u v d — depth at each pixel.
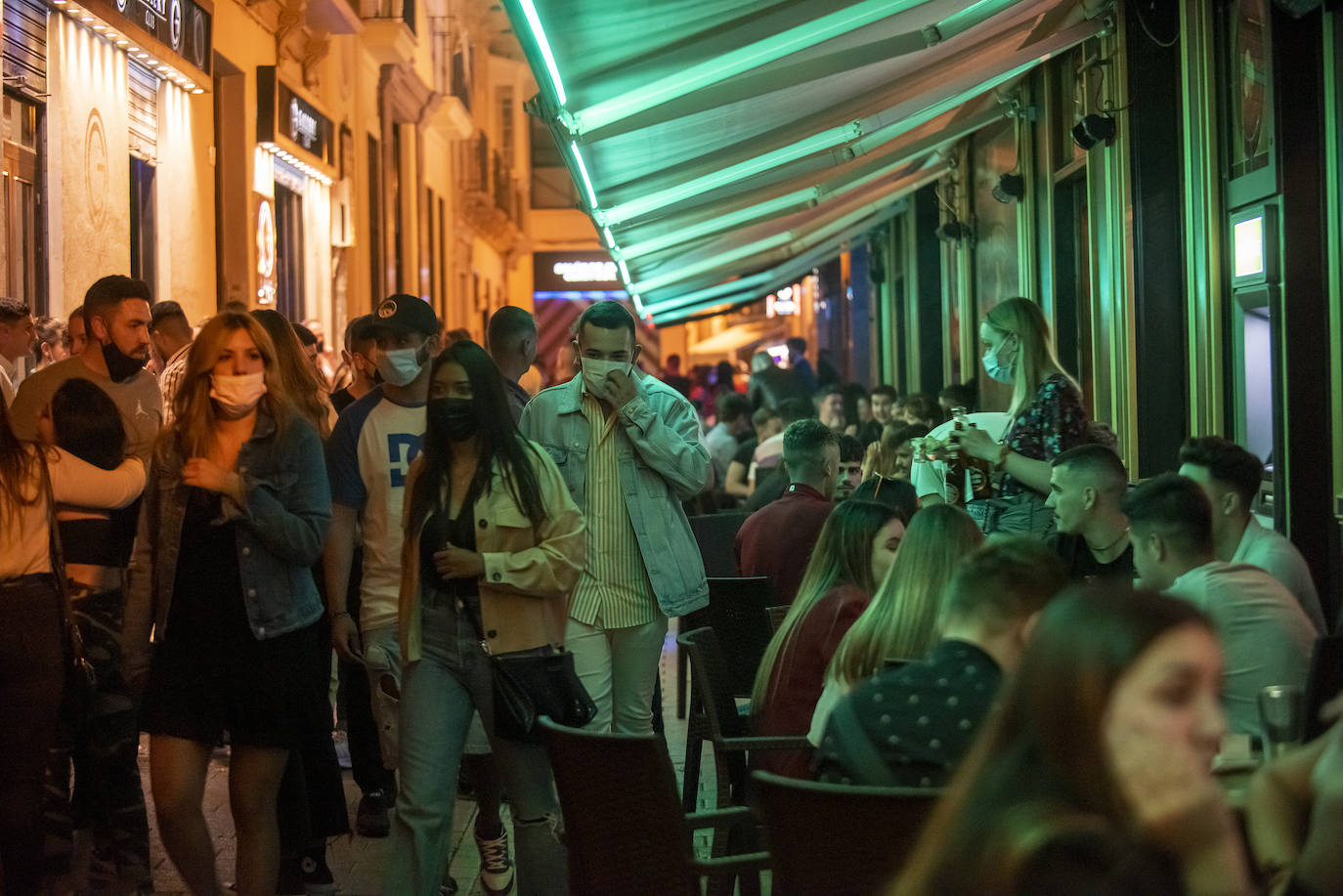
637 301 16.53
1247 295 6.78
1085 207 9.74
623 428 5.19
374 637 5.31
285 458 4.58
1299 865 2.32
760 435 11.92
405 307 5.31
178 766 4.45
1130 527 4.27
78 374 5.55
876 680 3.09
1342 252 6.16
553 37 5.06
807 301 31.44
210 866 4.50
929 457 5.64
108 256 10.93
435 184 30.28
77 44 10.33
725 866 3.46
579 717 4.46
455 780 4.45
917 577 3.80
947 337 14.52
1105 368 8.80
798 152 8.16
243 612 4.51
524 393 6.21
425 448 4.48
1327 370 6.38
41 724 4.56
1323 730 3.61
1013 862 1.63
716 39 5.50
